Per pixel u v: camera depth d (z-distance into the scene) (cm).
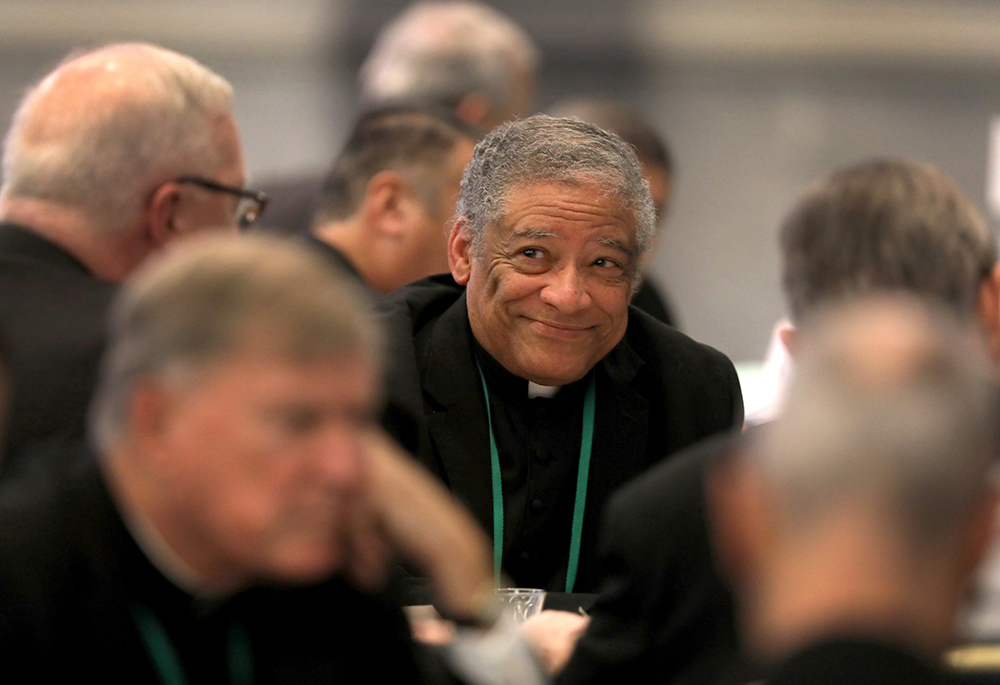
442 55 1215
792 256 475
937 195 465
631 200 577
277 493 341
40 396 561
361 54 3178
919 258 454
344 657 407
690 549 428
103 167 668
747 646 386
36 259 641
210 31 3128
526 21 3259
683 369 655
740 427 660
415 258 873
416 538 417
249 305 335
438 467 615
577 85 3269
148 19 3088
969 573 267
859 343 272
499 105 1232
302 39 3148
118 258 685
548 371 590
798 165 3095
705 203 2931
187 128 695
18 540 379
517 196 571
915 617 254
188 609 385
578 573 632
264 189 1101
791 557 260
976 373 270
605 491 635
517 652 427
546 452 629
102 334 579
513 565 625
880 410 257
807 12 3319
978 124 3269
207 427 337
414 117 886
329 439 344
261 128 2991
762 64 3334
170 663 385
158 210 689
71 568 379
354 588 408
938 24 3362
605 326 590
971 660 614
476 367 629
